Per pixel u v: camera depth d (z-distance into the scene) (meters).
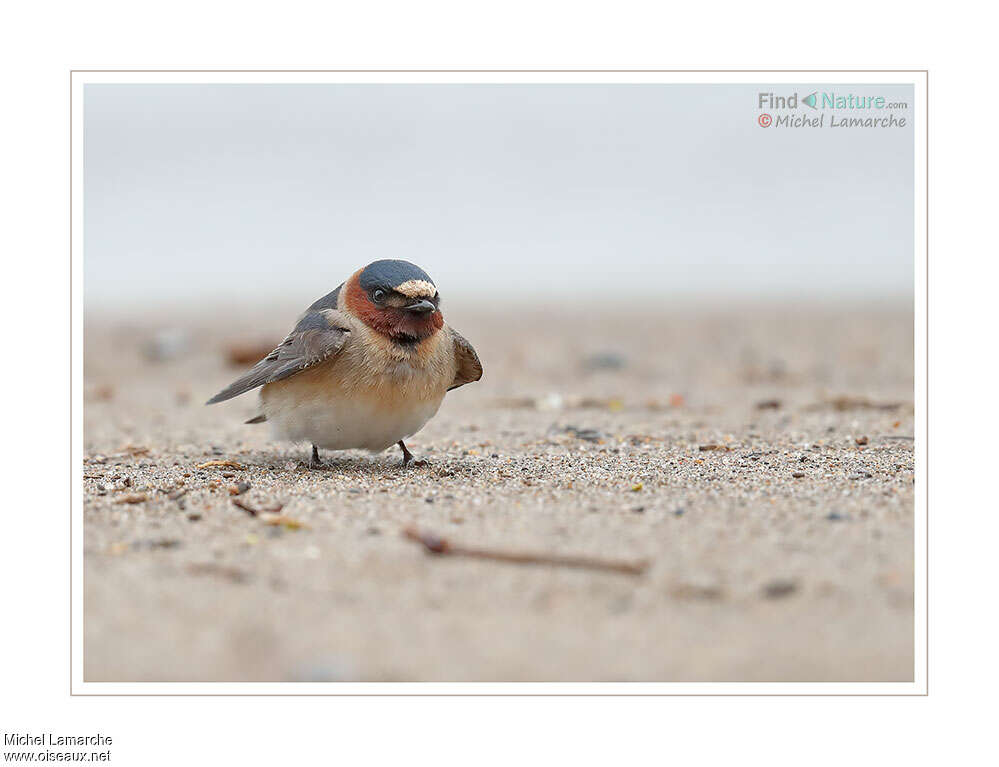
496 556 9.49
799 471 12.62
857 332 30.31
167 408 21.08
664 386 23.23
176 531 10.47
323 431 13.17
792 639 8.05
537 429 17.31
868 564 9.26
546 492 11.75
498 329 31.89
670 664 7.77
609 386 23.33
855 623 8.27
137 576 9.27
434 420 18.73
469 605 8.66
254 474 13.26
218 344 28.94
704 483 12.02
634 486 11.91
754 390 22.31
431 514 10.88
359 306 13.02
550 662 7.78
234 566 9.45
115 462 14.42
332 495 11.80
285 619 8.45
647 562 9.30
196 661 7.80
